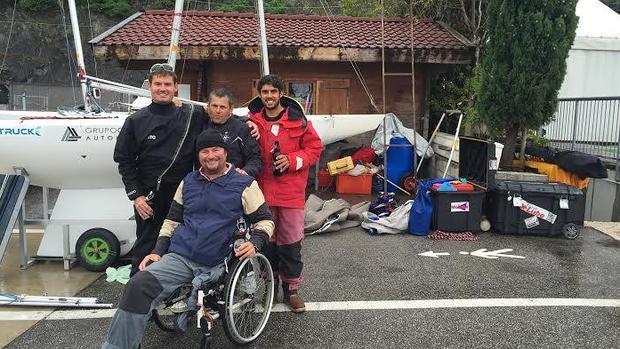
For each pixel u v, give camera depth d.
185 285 2.94
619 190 7.17
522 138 7.25
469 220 5.89
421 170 9.41
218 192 3.05
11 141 4.47
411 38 9.23
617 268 4.81
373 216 6.17
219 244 2.98
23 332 3.47
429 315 3.72
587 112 8.09
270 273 3.43
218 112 3.46
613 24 9.89
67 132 4.52
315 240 5.69
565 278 4.52
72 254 4.80
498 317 3.69
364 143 9.69
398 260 5.00
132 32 9.28
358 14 14.84
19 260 5.02
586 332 3.46
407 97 9.88
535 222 5.82
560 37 6.69
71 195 5.00
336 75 9.72
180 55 8.77
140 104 6.65
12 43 26.62
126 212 4.96
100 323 3.61
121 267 4.65
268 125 3.66
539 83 6.80
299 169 3.62
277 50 8.91
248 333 3.33
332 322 3.60
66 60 26.70
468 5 10.72
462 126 9.39
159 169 3.51
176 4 6.49
